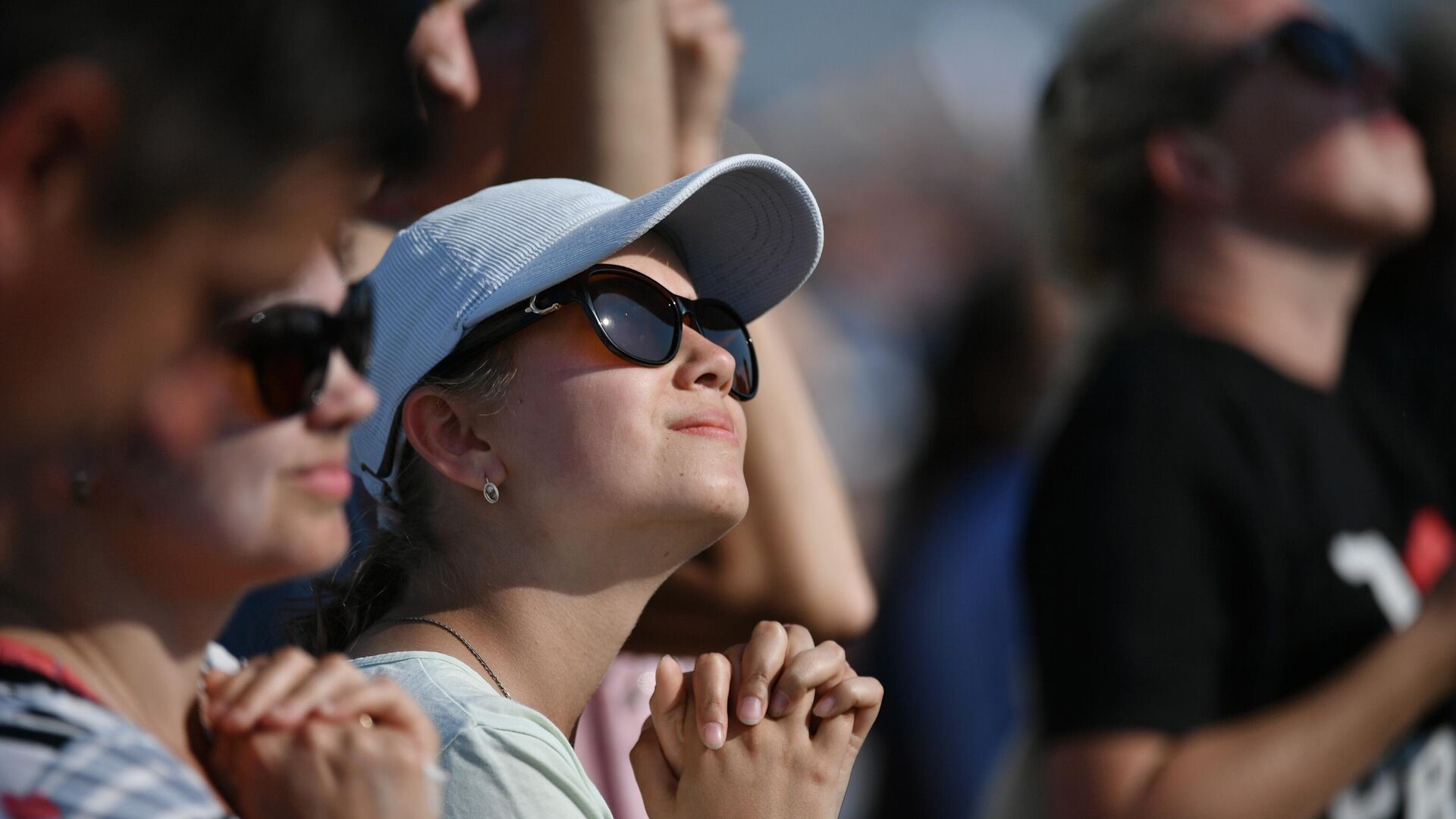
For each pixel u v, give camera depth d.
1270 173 12.12
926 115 27.50
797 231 8.34
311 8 4.09
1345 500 11.34
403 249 7.87
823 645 7.46
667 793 7.28
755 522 10.13
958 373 17.12
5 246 4.00
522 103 9.18
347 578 7.92
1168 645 10.47
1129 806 10.10
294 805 4.72
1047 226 13.63
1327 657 10.98
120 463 4.43
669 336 7.49
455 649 7.30
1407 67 15.52
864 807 16.44
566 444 7.30
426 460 7.59
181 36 3.93
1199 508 10.84
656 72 9.27
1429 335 14.48
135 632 4.70
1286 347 12.13
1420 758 10.87
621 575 7.49
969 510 16.31
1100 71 12.95
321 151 4.19
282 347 4.53
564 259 7.32
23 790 4.14
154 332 4.21
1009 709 15.39
